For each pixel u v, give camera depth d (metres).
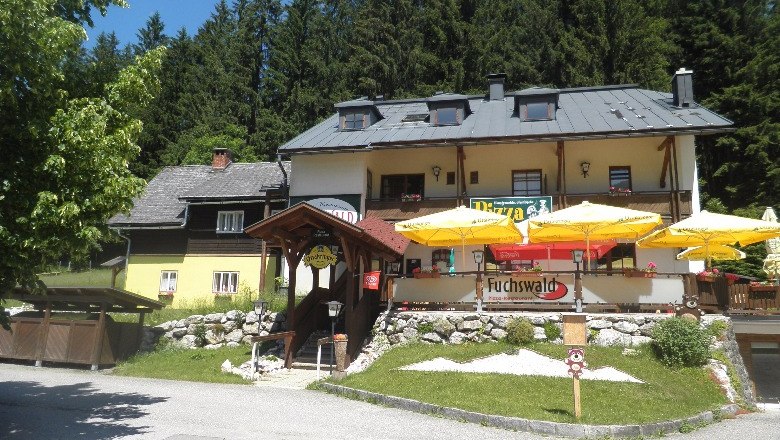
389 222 22.36
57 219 8.52
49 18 8.73
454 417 10.43
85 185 9.14
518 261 21.91
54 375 15.63
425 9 42.66
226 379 14.55
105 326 17.17
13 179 8.55
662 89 34.38
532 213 20.94
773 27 36.50
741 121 35.06
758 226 14.96
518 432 9.56
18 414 10.49
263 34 51.94
